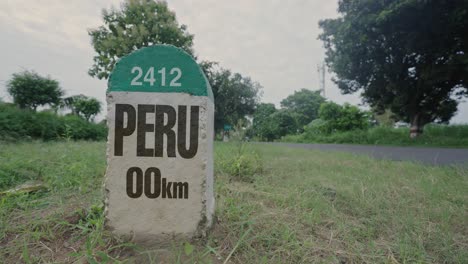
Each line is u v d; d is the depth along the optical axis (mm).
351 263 1160
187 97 1273
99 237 1192
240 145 3684
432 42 9062
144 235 1272
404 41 9500
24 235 1270
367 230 1475
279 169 3350
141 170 1274
